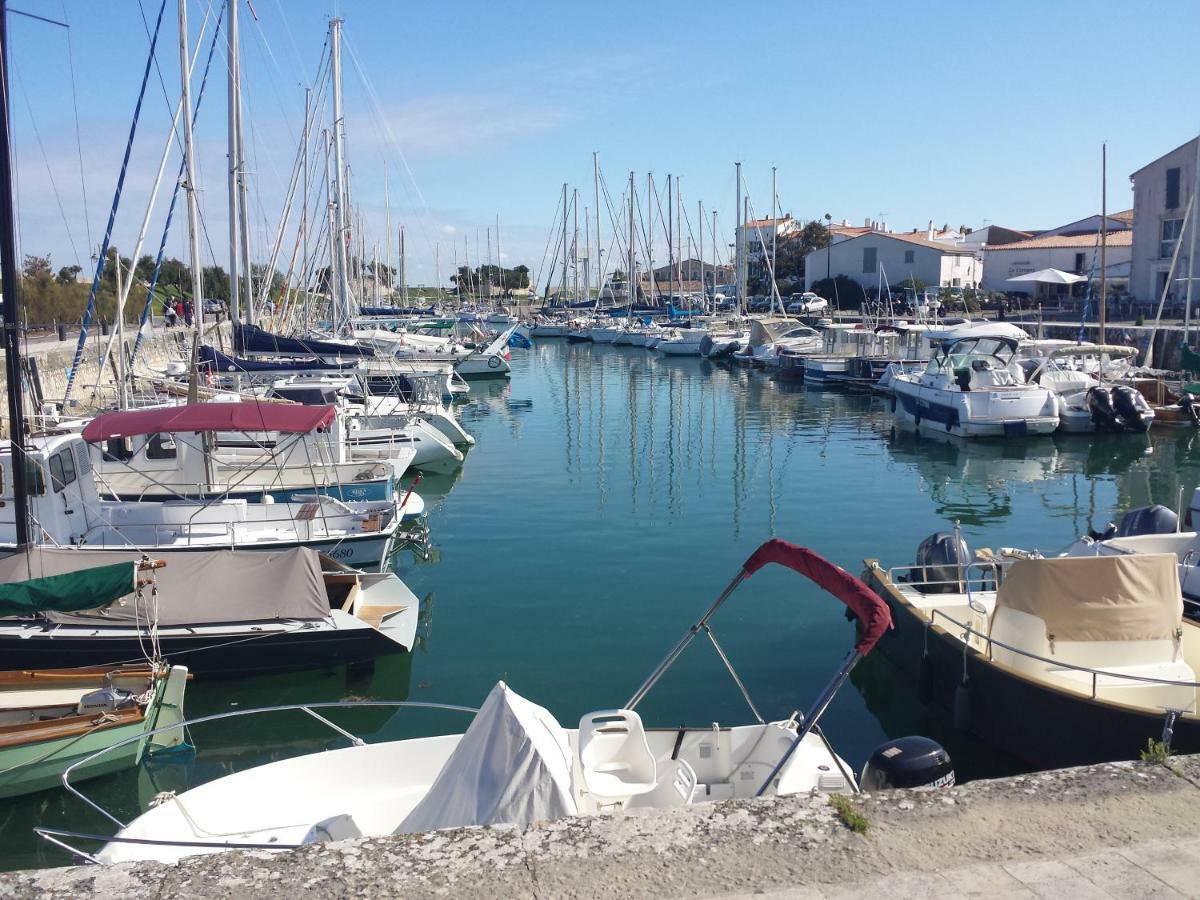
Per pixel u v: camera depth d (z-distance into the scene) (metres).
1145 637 9.22
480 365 50.75
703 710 10.82
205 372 23.38
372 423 26.34
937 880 3.74
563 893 3.66
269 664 11.80
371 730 10.68
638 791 6.80
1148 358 35.25
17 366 11.66
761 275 90.25
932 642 10.66
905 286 69.75
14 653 11.17
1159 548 12.18
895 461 27.28
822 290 76.69
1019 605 9.48
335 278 39.25
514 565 16.86
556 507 21.52
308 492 18.80
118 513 15.46
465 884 3.72
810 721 6.59
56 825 8.88
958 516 20.55
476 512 21.11
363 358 27.75
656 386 47.22
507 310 93.12
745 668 11.99
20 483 11.73
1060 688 8.90
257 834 7.10
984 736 9.77
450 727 10.73
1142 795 4.31
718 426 34.25
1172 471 25.95
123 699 9.60
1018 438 30.69
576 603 14.71
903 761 7.59
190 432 15.99
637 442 30.81
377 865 3.84
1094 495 22.91
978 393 30.28
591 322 77.31
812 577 7.27
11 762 8.90
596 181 79.94
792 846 3.95
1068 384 32.56
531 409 39.50
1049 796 4.30
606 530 19.31
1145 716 8.29
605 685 11.58
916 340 43.44
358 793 7.75
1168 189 48.41
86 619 11.37
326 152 38.75
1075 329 44.88
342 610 12.36
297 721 10.86
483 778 5.85
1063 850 3.92
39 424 15.37
